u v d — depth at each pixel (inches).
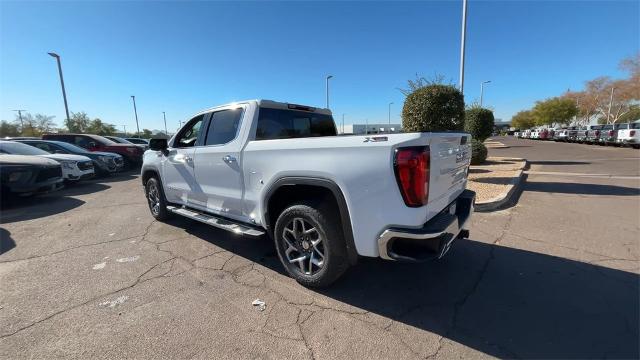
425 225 101.8
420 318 108.1
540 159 620.7
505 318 107.0
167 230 206.1
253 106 149.3
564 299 117.4
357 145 104.7
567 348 92.0
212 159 160.4
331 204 118.5
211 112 170.4
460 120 318.3
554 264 146.3
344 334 100.3
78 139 581.9
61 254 167.2
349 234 110.6
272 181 129.4
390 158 98.5
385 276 137.4
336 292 125.3
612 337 96.2
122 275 141.9
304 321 107.0
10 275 143.4
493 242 173.9
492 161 561.9
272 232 139.1
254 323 106.2
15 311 114.9
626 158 613.6
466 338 97.6
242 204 147.3
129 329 103.8
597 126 1163.3
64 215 252.5
